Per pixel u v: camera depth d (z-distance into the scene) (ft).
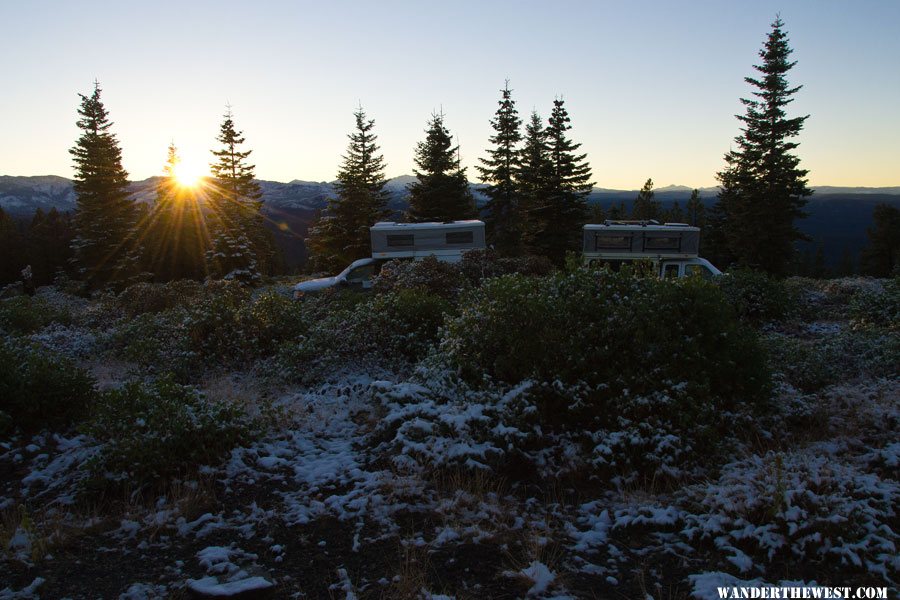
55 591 10.66
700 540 12.06
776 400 18.98
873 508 12.28
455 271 45.21
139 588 10.59
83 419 20.47
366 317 29.32
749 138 122.83
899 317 34.09
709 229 146.30
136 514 13.84
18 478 16.70
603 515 13.46
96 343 34.24
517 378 18.72
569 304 18.83
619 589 10.52
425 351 28.25
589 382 17.52
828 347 27.07
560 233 124.57
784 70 119.85
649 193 216.54
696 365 17.04
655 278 19.45
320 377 26.86
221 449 16.99
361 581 10.79
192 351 29.48
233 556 11.83
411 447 16.30
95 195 122.52
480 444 16.12
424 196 127.24
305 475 16.21
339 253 134.31
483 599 10.12
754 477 13.46
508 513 13.56
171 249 129.70
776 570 10.93
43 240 161.99
